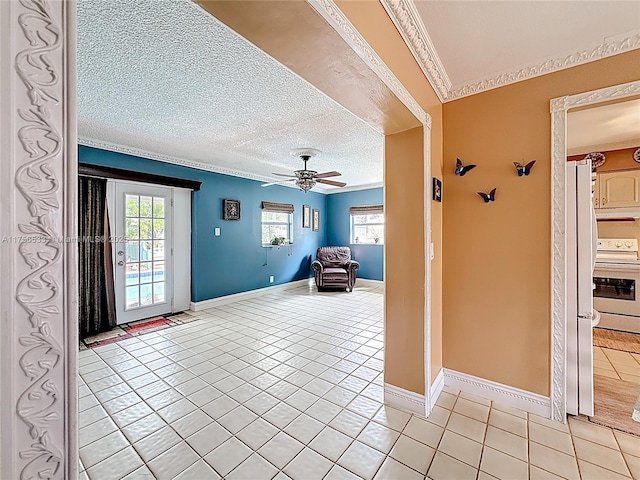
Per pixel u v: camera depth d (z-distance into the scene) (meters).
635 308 3.46
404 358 2.08
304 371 2.65
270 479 1.49
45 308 0.47
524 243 2.04
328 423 1.92
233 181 5.34
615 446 1.68
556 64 1.90
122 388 2.37
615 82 1.74
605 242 3.69
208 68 2.00
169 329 3.82
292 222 6.66
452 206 2.31
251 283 5.68
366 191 6.97
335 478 1.49
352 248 7.23
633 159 3.43
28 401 0.45
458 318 2.30
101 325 3.74
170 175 4.38
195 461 1.62
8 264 0.43
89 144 3.52
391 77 1.45
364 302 5.31
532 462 1.57
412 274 2.03
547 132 1.95
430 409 2.03
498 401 2.14
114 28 1.59
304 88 2.29
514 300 2.08
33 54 0.45
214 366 2.76
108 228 3.79
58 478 0.49
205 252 4.87
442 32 1.70
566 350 1.93
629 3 1.47
